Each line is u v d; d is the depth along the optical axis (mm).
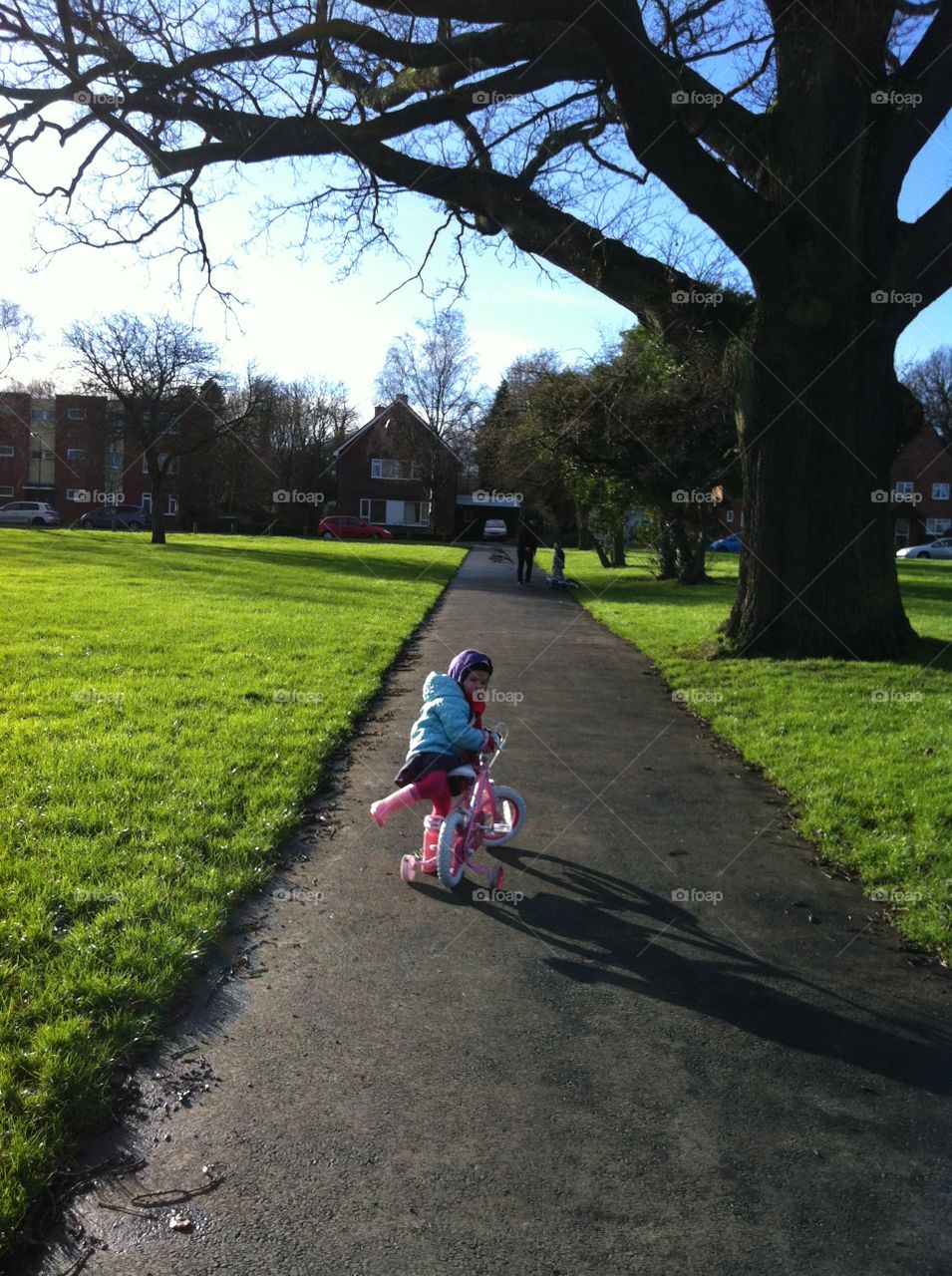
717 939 4555
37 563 24000
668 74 10453
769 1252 2582
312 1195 2725
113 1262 2463
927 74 11172
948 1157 3021
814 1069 3496
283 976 4008
